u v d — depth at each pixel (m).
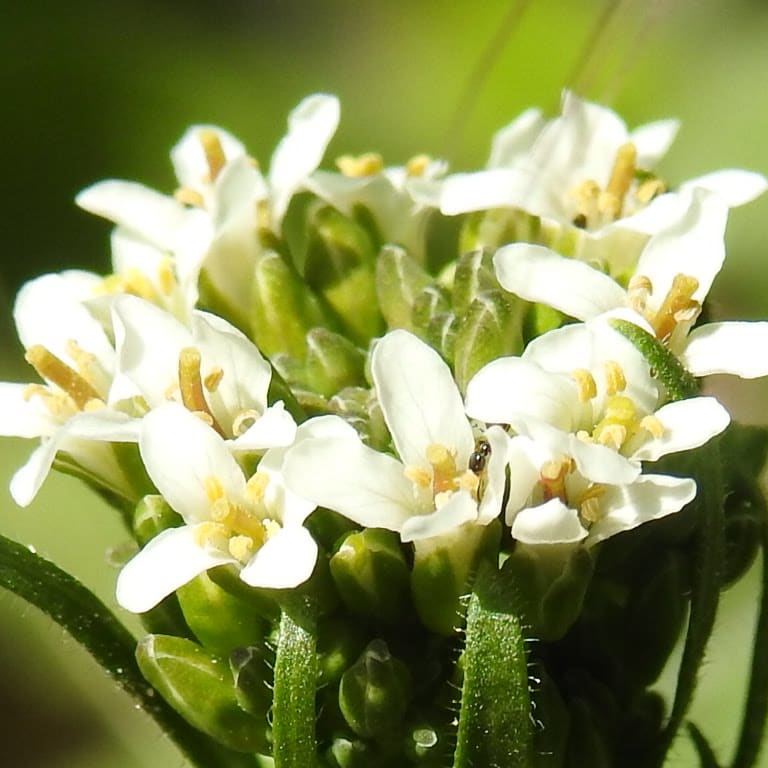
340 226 0.11
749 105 0.15
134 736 0.12
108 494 0.10
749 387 0.12
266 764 0.10
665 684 0.11
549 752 0.10
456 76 0.15
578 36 0.15
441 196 0.11
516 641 0.09
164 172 0.15
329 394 0.11
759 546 0.10
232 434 0.10
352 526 0.10
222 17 0.15
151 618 0.10
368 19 0.15
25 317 0.11
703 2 0.15
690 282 0.10
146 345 0.10
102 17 0.15
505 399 0.09
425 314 0.11
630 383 0.10
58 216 0.15
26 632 0.13
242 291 0.11
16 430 0.10
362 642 0.10
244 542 0.10
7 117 0.15
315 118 0.11
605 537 0.09
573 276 0.10
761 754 0.10
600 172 0.11
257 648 0.10
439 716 0.10
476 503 0.10
